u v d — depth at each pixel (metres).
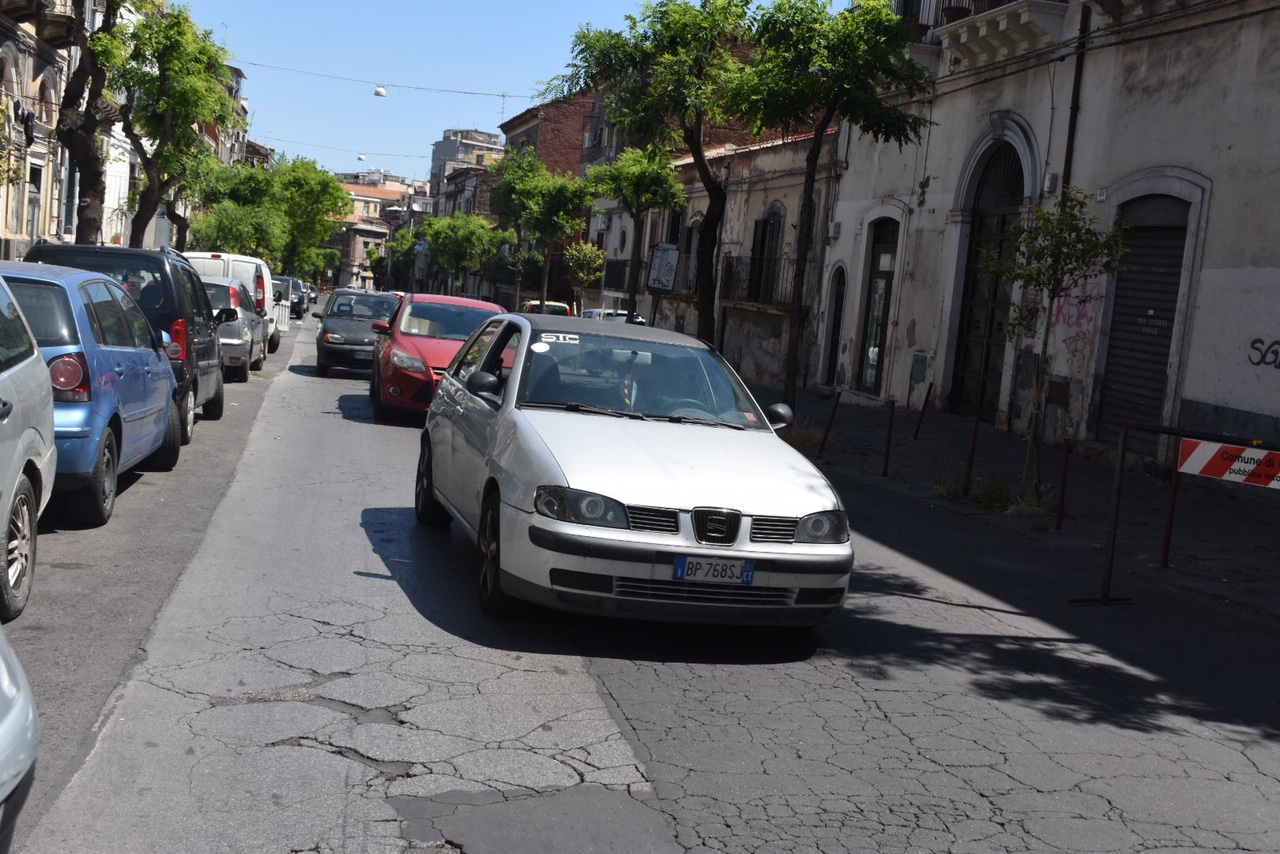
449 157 143.75
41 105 30.77
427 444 8.73
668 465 6.11
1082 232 11.87
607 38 19.56
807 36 15.40
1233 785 4.75
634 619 5.99
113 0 23.25
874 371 24.34
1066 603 8.07
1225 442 8.08
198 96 26.52
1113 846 4.06
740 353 31.53
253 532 8.18
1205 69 14.78
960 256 20.86
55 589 6.37
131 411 8.62
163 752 4.30
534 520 5.85
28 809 3.77
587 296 50.91
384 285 130.75
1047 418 17.78
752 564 5.81
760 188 30.81
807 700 5.45
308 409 16.62
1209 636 7.43
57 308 7.64
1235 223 14.13
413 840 3.73
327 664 5.42
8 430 5.55
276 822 3.80
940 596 8.01
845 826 4.06
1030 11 17.66
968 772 4.68
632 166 30.61
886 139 16.25
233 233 53.53
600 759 4.51
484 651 5.79
